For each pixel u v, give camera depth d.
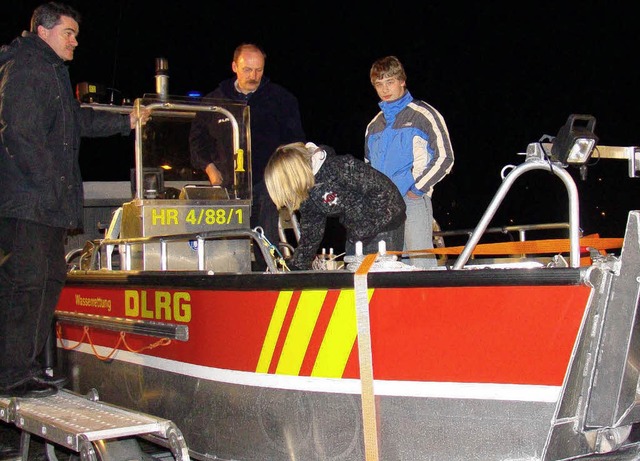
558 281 2.52
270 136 5.20
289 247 4.83
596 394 2.63
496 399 2.64
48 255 3.87
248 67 5.12
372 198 3.77
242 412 3.23
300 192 3.53
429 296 2.72
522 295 2.58
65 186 3.88
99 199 6.35
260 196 5.10
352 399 2.90
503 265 3.29
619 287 2.55
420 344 2.75
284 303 3.07
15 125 3.67
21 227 3.78
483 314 2.64
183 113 4.49
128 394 3.85
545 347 2.56
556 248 3.53
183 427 3.50
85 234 6.33
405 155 4.45
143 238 3.91
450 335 2.70
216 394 3.33
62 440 3.26
